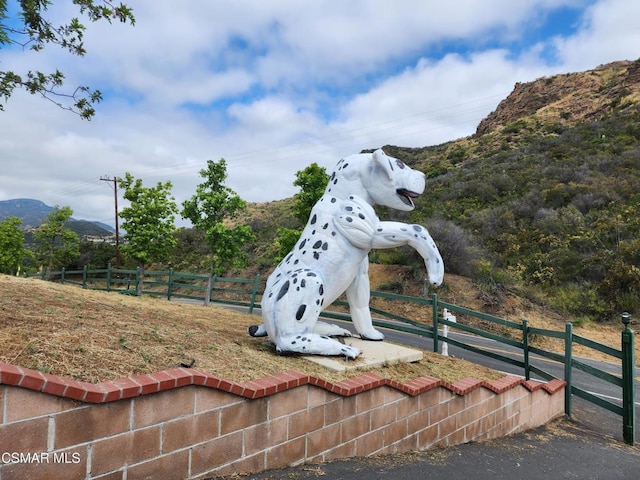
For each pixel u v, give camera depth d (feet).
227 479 9.34
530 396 19.30
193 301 53.67
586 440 18.21
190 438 8.87
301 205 46.44
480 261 63.62
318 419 11.32
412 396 13.88
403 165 18.78
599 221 69.05
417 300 26.71
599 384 29.91
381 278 66.90
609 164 92.02
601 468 14.83
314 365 14.96
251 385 10.06
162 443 8.46
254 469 9.98
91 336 11.81
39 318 12.87
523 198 85.30
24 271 98.48
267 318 16.26
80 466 7.39
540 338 46.50
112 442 7.79
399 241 17.63
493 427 17.12
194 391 8.96
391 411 13.26
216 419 9.29
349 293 20.02
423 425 14.28
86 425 7.49
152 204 53.31
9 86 16.88
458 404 15.58
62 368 9.08
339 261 17.07
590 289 56.80
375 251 75.15
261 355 14.87
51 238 94.68
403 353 17.95
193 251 109.91
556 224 70.79
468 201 93.30
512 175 101.30
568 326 21.57
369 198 18.65
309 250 17.29
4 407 6.65
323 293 16.69
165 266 100.78
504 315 53.26
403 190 18.48
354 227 17.04
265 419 10.19
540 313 54.03
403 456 13.19
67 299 19.35
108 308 18.81
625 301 52.75
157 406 8.40
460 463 13.38
